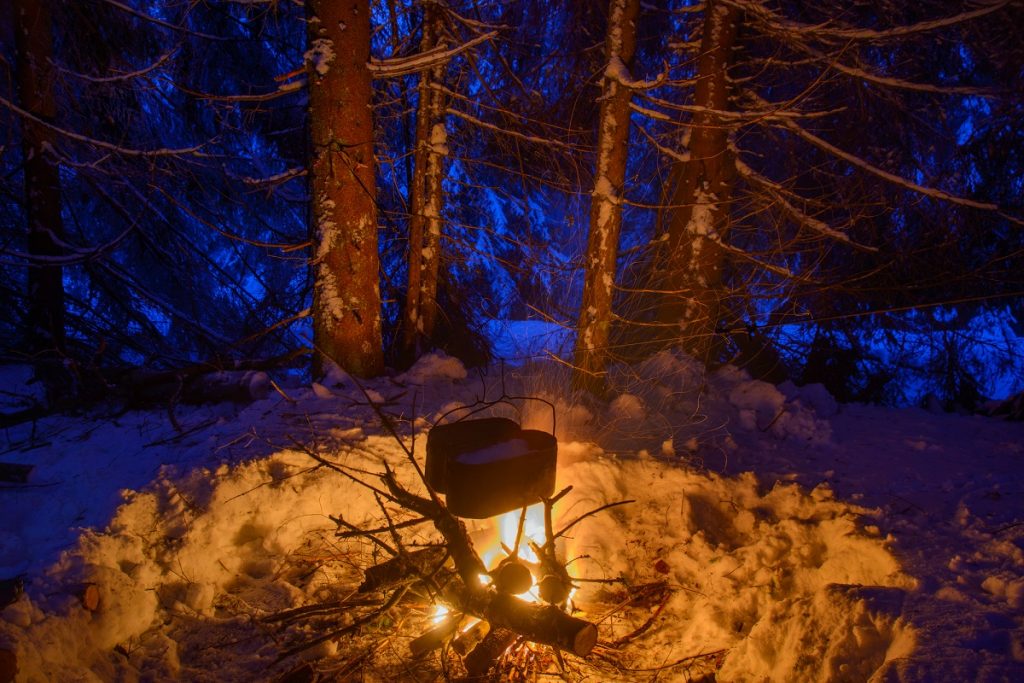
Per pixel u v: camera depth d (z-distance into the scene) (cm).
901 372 1005
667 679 324
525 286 852
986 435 547
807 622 298
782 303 843
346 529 414
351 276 615
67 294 928
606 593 388
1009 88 709
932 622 273
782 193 712
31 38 746
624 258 841
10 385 670
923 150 827
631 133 950
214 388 564
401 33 787
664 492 432
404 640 350
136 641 329
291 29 1009
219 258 1191
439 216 710
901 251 783
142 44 908
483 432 362
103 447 459
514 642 334
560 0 838
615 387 600
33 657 274
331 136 597
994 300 970
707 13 671
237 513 391
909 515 384
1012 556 326
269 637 342
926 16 728
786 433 536
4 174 897
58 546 332
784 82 808
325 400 550
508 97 792
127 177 885
